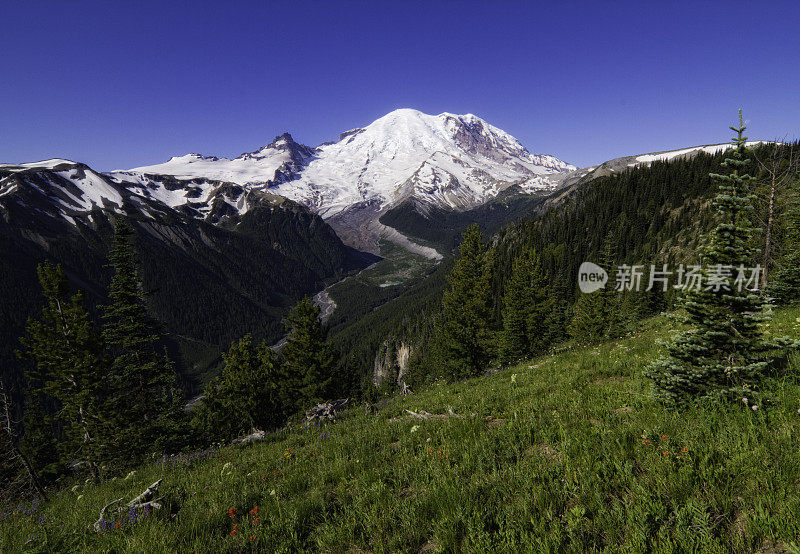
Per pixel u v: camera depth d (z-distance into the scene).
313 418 14.23
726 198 5.57
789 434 4.08
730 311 5.64
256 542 4.36
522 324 41.31
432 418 9.50
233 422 32.06
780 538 2.82
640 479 3.85
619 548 3.03
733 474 3.62
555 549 3.10
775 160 11.46
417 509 4.32
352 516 4.55
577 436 5.45
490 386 13.23
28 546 5.64
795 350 7.03
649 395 6.59
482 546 3.36
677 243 90.50
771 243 12.26
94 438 23.91
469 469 5.20
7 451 12.13
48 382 24.47
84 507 7.94
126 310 25.62
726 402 5.33
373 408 13.99
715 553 2.81
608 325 40.97
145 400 25.70
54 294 24.53
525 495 3.98
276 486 6.33
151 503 6.21
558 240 128.75
